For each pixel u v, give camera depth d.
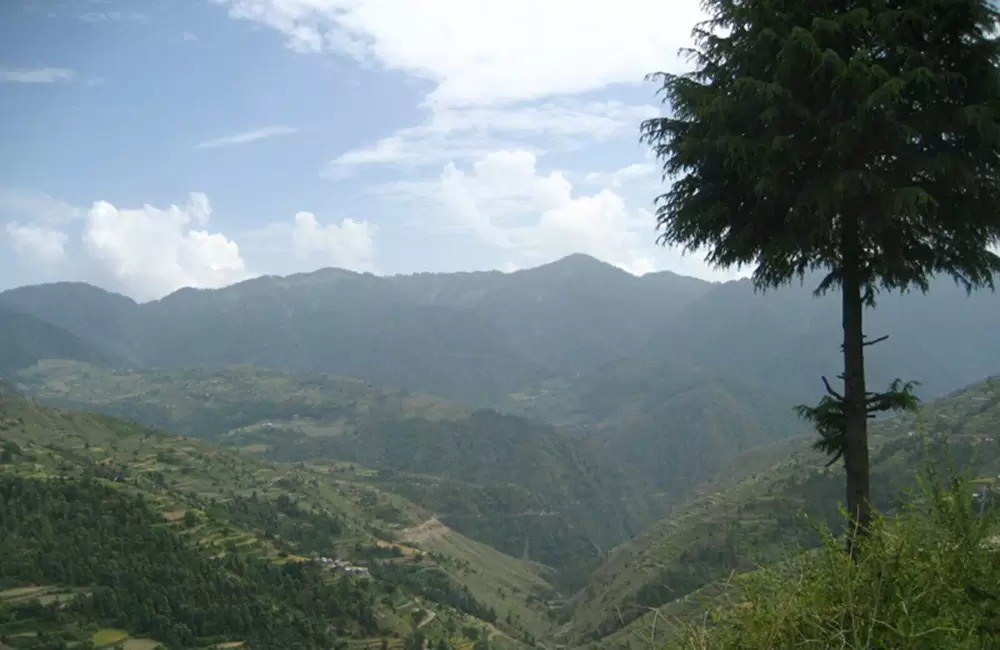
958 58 7.35
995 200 7.43
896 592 4.28
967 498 4.54
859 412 8.07
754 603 4.66
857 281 8.20
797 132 7.59
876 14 7.31
